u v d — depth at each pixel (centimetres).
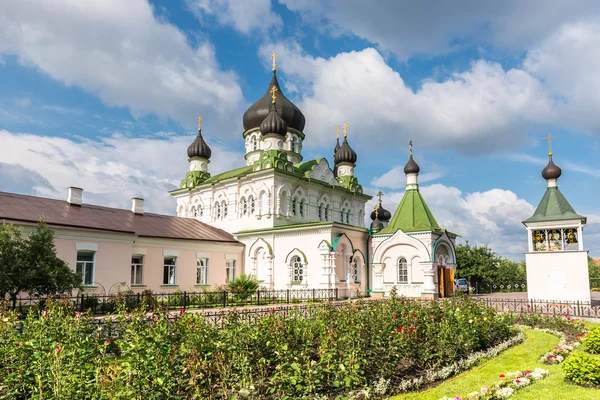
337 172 4775
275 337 1120
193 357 876
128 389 729
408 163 3825
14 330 1112
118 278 2681
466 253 5400
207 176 4650
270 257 3525
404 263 3412
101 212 3094
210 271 3406
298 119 4594
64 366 838
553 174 3044
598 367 1040
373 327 1221
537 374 1134
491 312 1695
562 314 2134
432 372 1152
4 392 821
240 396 823
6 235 1850
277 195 3691
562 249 2894
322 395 909
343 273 3406
